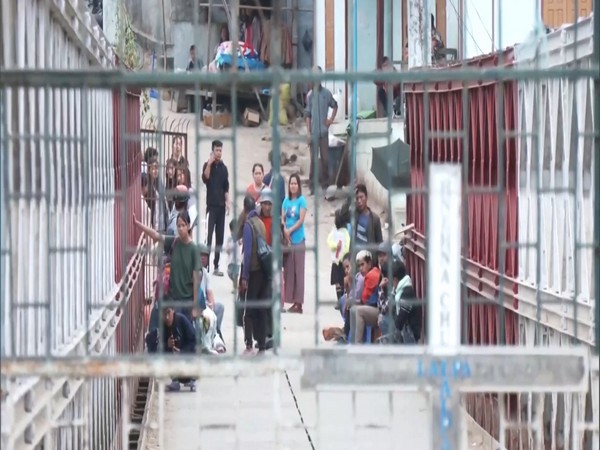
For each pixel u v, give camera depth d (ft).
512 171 102.06
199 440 64.28
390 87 62.80
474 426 110.11
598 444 56.24
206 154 250.16
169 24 271.08
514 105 101.19
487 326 110.01
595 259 56.44
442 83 127.54
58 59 78.33
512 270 100.89
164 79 53.83
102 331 93.76
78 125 85.20
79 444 80.53
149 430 112.98
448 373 53.11
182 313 127.03
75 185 82.02
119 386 116.78
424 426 113.50
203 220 215.31
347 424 115.03
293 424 92.17
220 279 186.39
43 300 68.13
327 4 257.96
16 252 60.90
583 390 53.52
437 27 210.79
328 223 213.87
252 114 265.34
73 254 80.33
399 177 105.29
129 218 133.28
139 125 157.48
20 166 62.64
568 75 54.39
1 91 55.11
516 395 97.45
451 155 124.06
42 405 62.59
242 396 126.52
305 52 271.08
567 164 86.79
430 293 52.60
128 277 125.08
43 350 67.97
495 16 174.09
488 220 109.70
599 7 58.80
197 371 53.21
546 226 91.50
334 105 208.03
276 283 56.44
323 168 220.64
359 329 130.82
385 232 196.03
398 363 53.26
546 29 127.34
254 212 146.92
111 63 117.60
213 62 224.74
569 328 85.56
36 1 69.21
